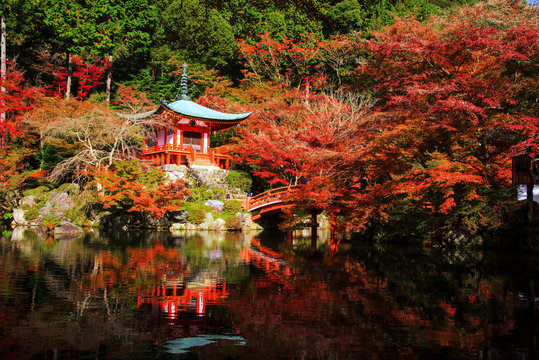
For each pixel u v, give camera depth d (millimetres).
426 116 17812
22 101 34125
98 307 8328
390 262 15156
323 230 32906
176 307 8461
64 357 5836
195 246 18438
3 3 35531
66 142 31453
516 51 15977
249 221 28484
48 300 8711
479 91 16375
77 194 29406
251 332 7066
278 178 31891
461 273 13008
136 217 27266
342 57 41281
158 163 33344
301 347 6434
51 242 18625
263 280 11273
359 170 21625
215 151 35375
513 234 18531
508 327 7516
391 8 49062
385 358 6027
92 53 40656
